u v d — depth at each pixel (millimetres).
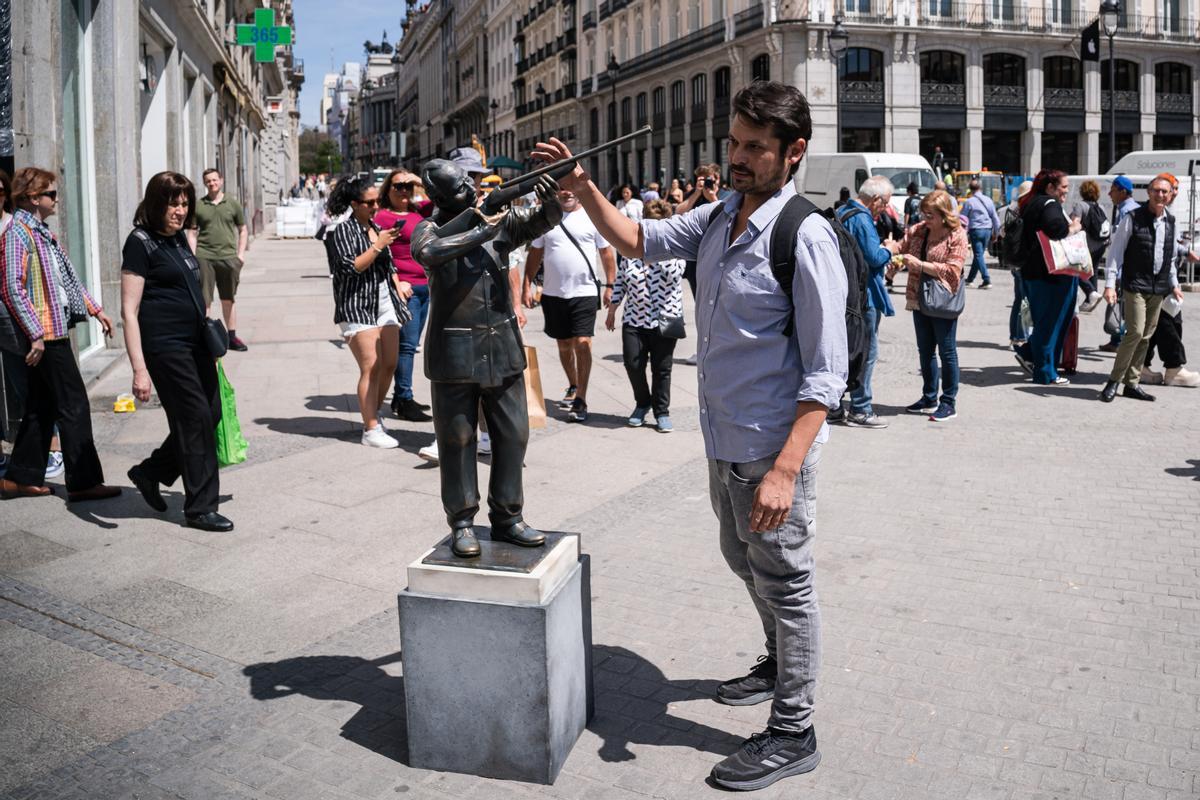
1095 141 45719
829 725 3461
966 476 6508
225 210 11516
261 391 9414
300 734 3439
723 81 45438
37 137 7984
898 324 14211
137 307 5215
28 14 7762
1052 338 9508
